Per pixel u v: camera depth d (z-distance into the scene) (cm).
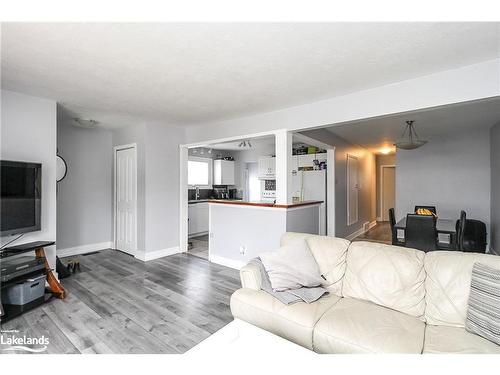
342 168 578
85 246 478
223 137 432
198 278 352
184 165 491
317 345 163
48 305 271
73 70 235
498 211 446
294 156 607
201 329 228
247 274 216
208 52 204
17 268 252
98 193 494
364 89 283
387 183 926
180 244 485
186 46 195
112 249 503
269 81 262
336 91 289
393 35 182
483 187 515
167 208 465
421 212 485
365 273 201
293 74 246
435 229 329
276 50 202
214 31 176
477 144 521
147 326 232
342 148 578
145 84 269
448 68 233
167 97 309
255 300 197
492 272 153
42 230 310
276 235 353
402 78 254
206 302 280
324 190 540
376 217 915
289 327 175
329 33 179
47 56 209
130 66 228
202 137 465
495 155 461
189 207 631
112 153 510
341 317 170
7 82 262
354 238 639
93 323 237
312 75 248
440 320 166
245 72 241
